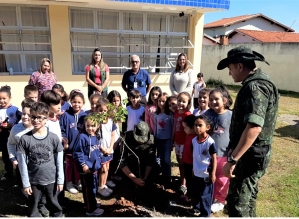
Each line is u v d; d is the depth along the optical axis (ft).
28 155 7.91
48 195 8.34
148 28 23.85
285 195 10.67
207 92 10.72
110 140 10.30
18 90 20.72
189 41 24.80
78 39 21.88
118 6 21.24
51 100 9.13
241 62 6.48
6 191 10.48
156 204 9.83
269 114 6.29
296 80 39.93
